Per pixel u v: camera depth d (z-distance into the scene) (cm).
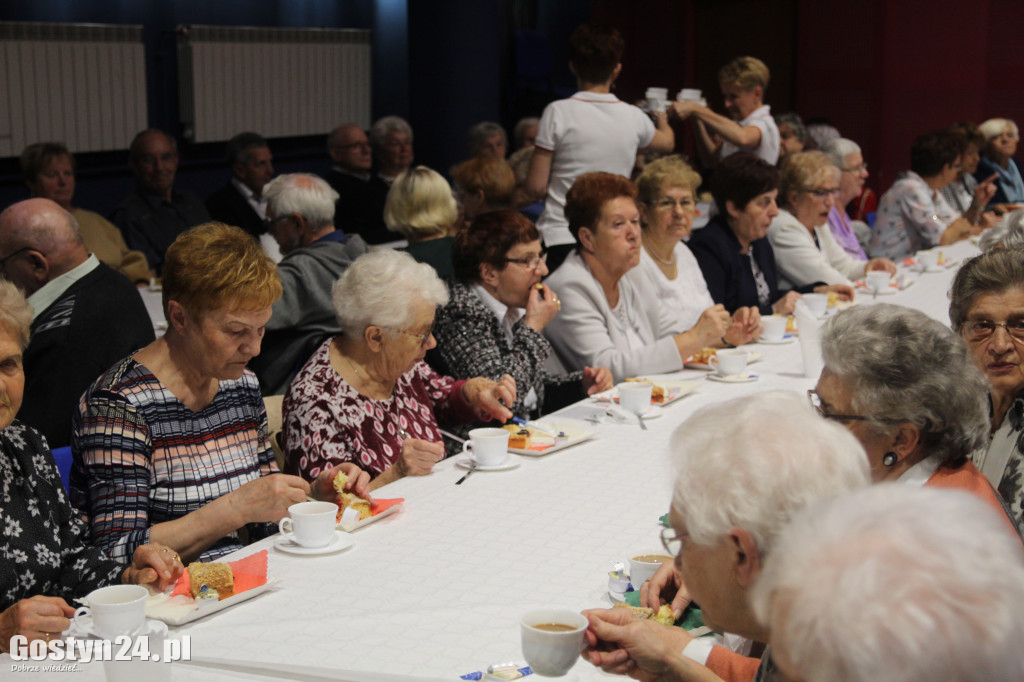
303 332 337
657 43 1055
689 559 111
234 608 155
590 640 127
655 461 228
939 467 143
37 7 705
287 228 355
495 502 202
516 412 293
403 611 154
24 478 165
